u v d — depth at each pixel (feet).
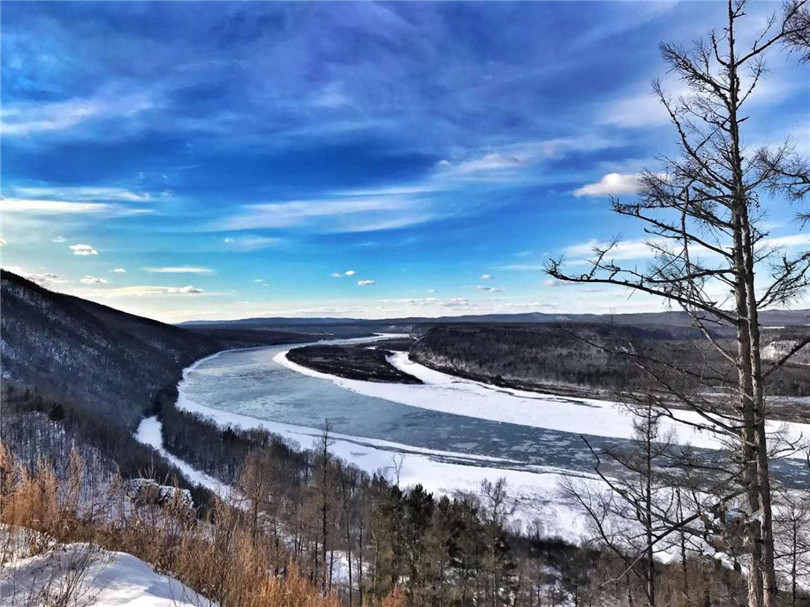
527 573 81.71
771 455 20.11
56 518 22.34
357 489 120.98
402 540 83.25
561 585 80.28
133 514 26.09
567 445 170.40
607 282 18.34
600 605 59.11
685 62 18.83
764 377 18.30
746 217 18.38
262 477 87.92
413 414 228.22
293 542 70.69
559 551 89.20
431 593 74.38
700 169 18.79
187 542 24.27
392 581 73.92
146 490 28.55
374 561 85.81
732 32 18.40
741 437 19.51
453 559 81.61
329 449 164.55
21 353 232.94
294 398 275.39
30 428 121.60
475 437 183.83
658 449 33.99
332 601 24.63
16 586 16.51
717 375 20.26
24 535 20.94
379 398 269.85
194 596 19.34
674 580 51.08
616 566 54.13
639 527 55.83
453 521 84.33
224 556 23.20
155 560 23.07
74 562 18.70
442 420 214.90
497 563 80.74
